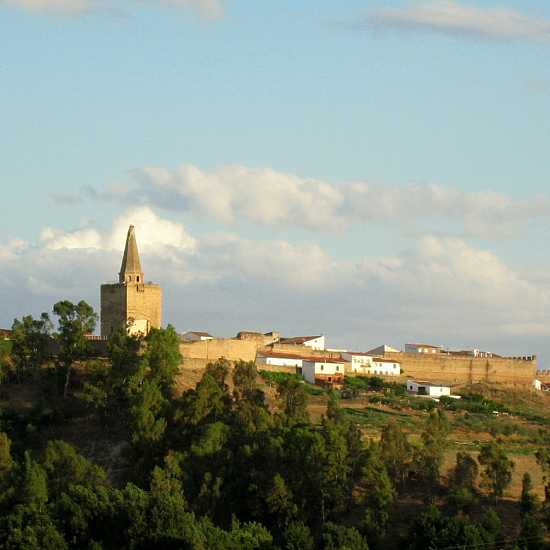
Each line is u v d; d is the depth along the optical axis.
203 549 199.75
